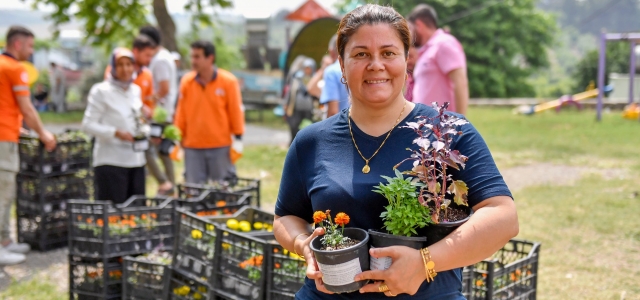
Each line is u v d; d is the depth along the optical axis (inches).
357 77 84.0
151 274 167.8
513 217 78.6
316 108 423.8
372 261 79.3
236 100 263.9
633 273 206.7
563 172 390.9
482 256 77.8
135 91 246.8
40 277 216.4
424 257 76.6
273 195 332.2
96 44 608.1
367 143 86.8
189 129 264.2
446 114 84.1
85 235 181.8
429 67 198.8
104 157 238.7
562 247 235.1
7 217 236.1
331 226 82.6
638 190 329.4
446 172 83.3
